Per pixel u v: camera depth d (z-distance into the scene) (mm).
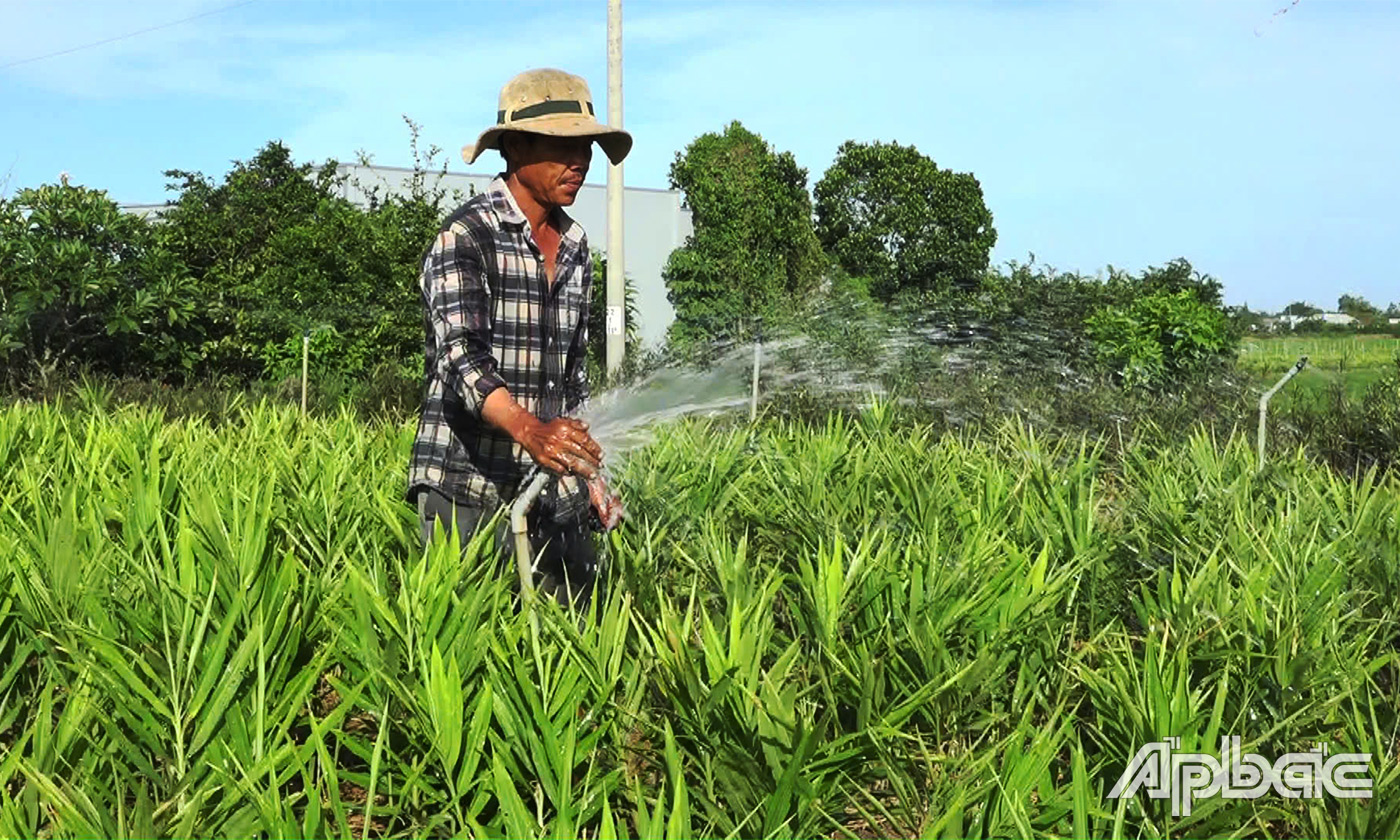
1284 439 11672
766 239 44844
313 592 4379
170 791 3553
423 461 4883
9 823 3170
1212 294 20891
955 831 3352
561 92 4668
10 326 18781
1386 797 3574
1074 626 4977
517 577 4906
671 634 3963
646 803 3812
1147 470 8047
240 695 3850
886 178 62438
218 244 23688
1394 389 12484
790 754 3568
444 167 23406
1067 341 15188
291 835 3201
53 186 20094
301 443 8203
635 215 40719
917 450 7980
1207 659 4324
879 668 4000
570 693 3727
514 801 3252
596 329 27516
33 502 5855
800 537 5820
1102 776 3988
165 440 8391
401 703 3951
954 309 16312
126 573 4656
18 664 4242
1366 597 5445
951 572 4867
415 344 21125
